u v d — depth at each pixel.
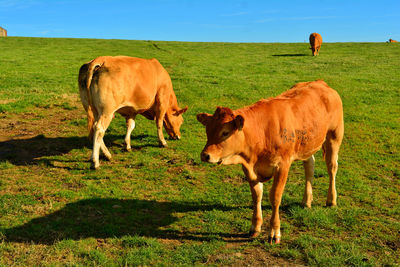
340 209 5.81
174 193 6.41
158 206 5.87
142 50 33.56
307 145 4.99
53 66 21.86
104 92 7.12
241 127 4.05
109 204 5.84
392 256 4.46
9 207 5.46
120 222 5.24
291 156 4.78
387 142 9.66
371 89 16.22
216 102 14.04
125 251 4.48
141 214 5.55
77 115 11.69
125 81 7.46
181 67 22.41
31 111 11.73
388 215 5.65
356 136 10.21
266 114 4.58
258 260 4.38
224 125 4.16
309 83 5.69
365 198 6.25
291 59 27.47
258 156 4.58
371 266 4.21
